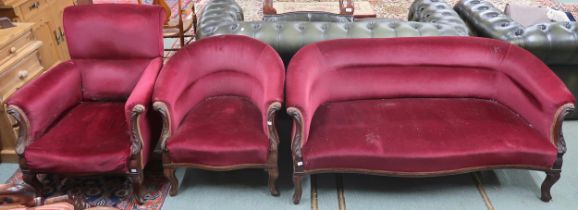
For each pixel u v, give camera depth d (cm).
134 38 241
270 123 209
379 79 242
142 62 247
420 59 238
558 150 209
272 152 215
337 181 244
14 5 284
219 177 248
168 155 218
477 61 238
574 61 256
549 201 228
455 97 249
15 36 246
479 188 238
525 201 229
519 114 231
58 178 248
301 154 209
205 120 229
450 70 241
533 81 217
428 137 214
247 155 214
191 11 420
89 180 247
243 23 262
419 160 207
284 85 226
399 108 239
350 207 225
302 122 202
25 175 213
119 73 247
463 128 220
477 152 208
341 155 208
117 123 229
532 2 547
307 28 252
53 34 337
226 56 242
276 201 229
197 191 238
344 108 241
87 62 249
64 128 223
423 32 254
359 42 238
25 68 257
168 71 224
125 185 244
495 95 244
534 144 210
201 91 247
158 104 208
